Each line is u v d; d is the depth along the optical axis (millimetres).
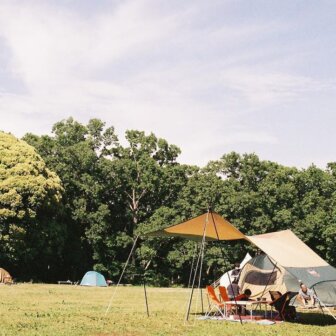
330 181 49969
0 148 38844
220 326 13461
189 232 16609
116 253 48094
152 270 48094
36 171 38719
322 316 17453
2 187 36562
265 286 18812
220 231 16312
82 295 24656
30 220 37594
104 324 13023
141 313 16422
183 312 17375
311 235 45375
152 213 51031
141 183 48875
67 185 46562
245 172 49125
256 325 13984
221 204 47062
